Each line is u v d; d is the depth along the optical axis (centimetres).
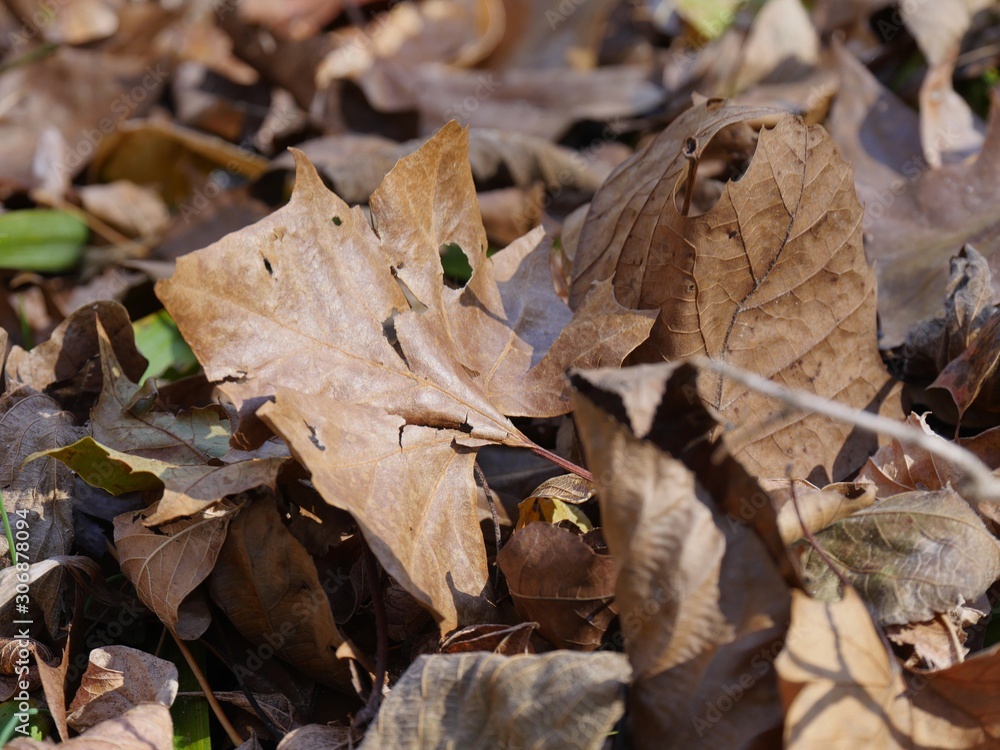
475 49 117
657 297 61
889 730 53
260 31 102
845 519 57
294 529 59
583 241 65
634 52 120
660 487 53
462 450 59
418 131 97
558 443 64
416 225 61
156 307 78
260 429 58
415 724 54
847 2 100
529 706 53
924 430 60
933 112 78
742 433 61
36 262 85
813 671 52
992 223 69
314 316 59
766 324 62
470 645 56
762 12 95
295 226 59
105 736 55
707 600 53
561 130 95
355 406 58
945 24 88
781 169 60
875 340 64
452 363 60
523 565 57
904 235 70
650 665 53
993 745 54
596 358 61
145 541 59
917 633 56
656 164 63
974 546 56
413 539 57
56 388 65
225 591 58
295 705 58
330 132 96
